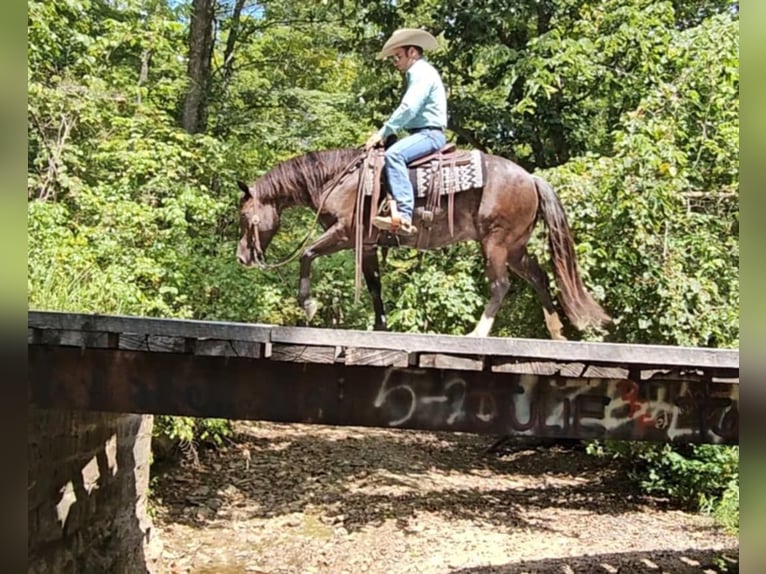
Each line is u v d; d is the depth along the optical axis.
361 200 4.11
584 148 9.15
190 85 10.45
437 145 4.15
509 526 7.14
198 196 7.68
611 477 9.04
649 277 6.87
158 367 3.25
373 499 7.90
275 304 8.34
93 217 7.05
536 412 3.29
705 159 7.41
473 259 7.70
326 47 12.63
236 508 7.41
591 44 8.05
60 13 7.11
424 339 3.11
